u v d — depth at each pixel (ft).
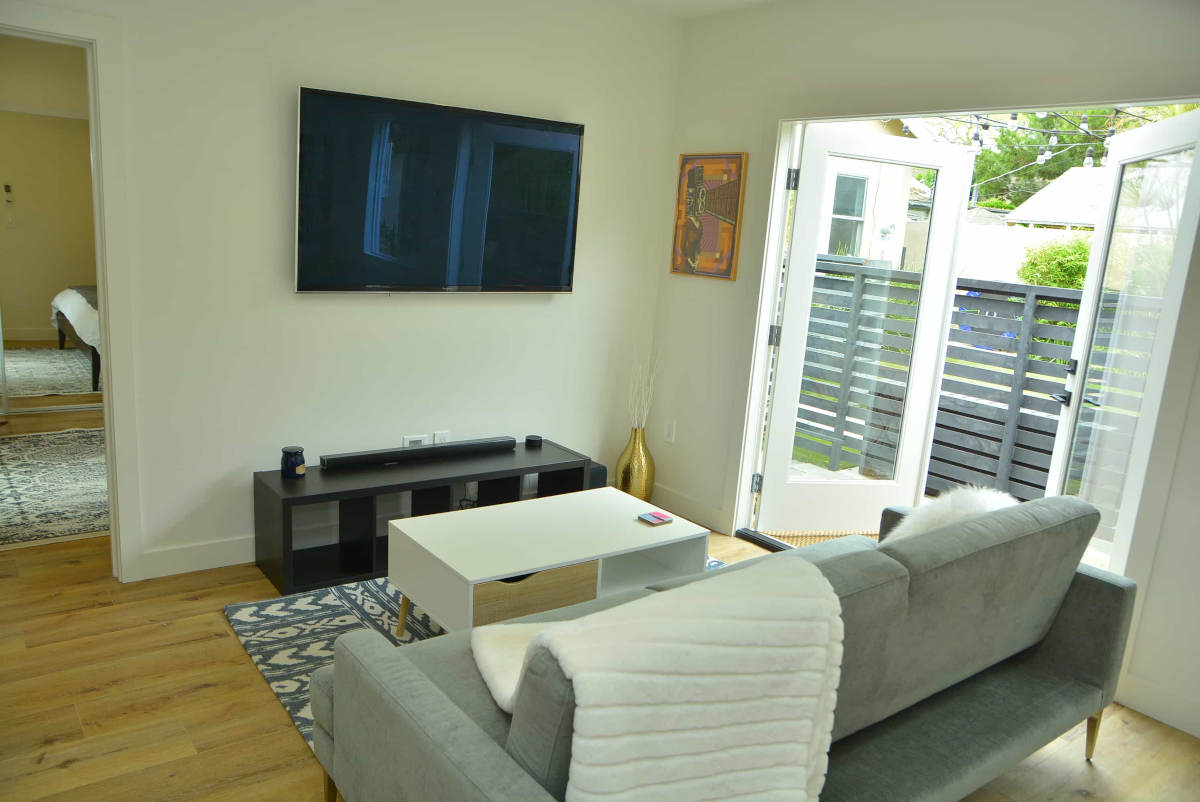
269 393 11.48
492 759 4.61
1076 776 8.21
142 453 10.65
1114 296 11.08
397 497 13.26
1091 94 9.47
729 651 4.69
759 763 4.86
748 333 13.57
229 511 11.48
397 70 11.69
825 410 14.10
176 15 9.93
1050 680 7.84
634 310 15.14
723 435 14.19
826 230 13.39
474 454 13.04
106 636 9.57
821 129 12.91
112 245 9.90
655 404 15.51
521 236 13.20
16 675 8.69
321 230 11.23
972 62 10.55
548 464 12.77
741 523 14.28
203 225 10.55
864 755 6.33
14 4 8.93
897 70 11.36
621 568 10.79
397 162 11.68
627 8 13.78
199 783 7.25
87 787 7.11
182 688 8.64
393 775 5.26
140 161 9.97
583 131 13.44
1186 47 8.65
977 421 17.30
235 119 10.55
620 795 4.32
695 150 14.44
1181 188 9.59
